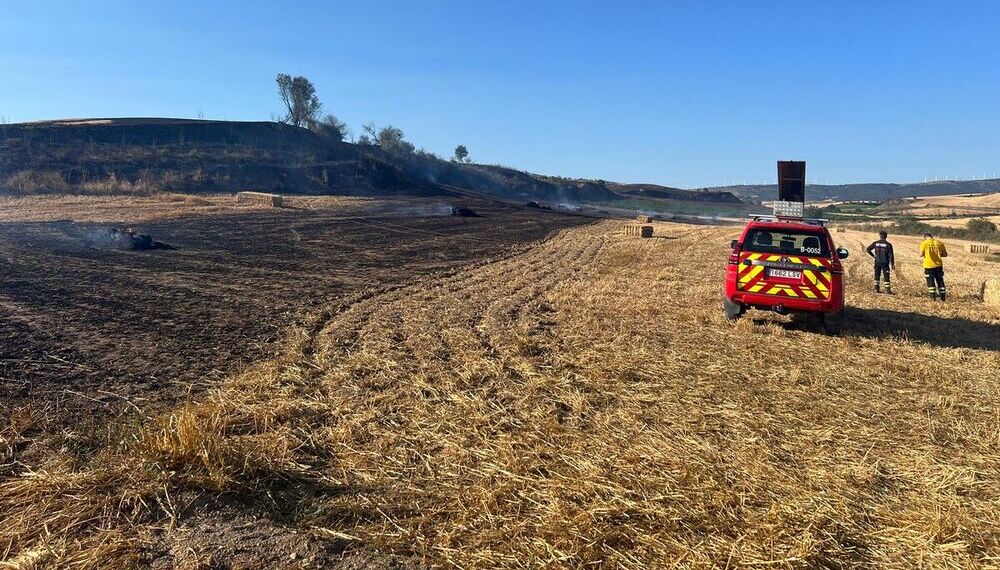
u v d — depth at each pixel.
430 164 101.69
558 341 8.47
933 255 13.72
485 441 4.87
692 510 3.80
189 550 3.27
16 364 6.44
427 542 3.47
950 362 7.86
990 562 3.39
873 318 11.20
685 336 8.94
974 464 4.72
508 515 3.75
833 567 3.34
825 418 5.62
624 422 5.37
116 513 3.55
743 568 3.25
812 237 9.70
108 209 30.78
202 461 4.09
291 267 16.03
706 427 5.30
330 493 4.02
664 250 25.08
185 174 53.34
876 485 4.32
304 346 7.77
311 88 89.94
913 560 3.42
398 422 5.29
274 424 5.13
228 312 9.81
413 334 8.64
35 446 4.48
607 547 3.42
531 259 20.70
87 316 8.99
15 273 12.71
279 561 3.23
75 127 64.62
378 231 28.98
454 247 23.94
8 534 3.31
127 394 5.73
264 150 71.50
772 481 4.27
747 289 9.80
